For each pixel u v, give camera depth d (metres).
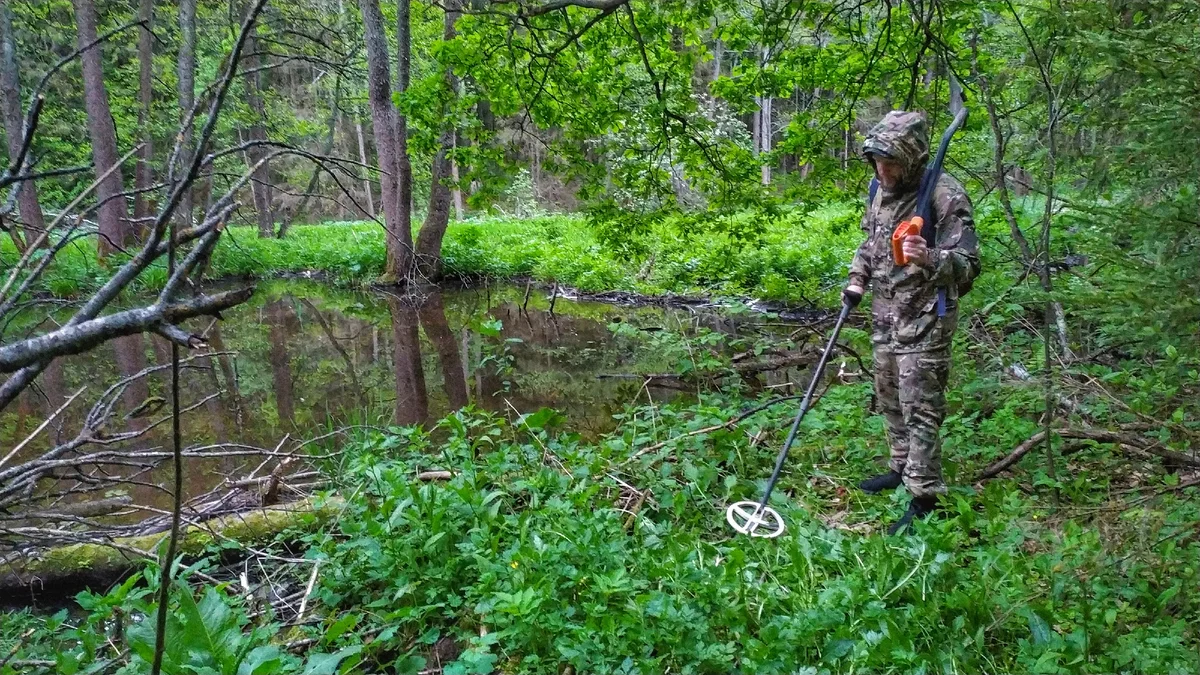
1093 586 2.70
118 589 2.83
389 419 6.61
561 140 7.05
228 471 5.18
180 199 1.52
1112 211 2.61
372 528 3.31
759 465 4.54
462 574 3.21
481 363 8.38
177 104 15.52
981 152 6.64
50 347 1.22
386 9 16.67
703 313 10.58
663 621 2.59
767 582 3.06
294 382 7.95
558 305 12.05
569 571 2.96
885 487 4.02
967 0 5.47
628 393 6.93
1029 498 3.60
